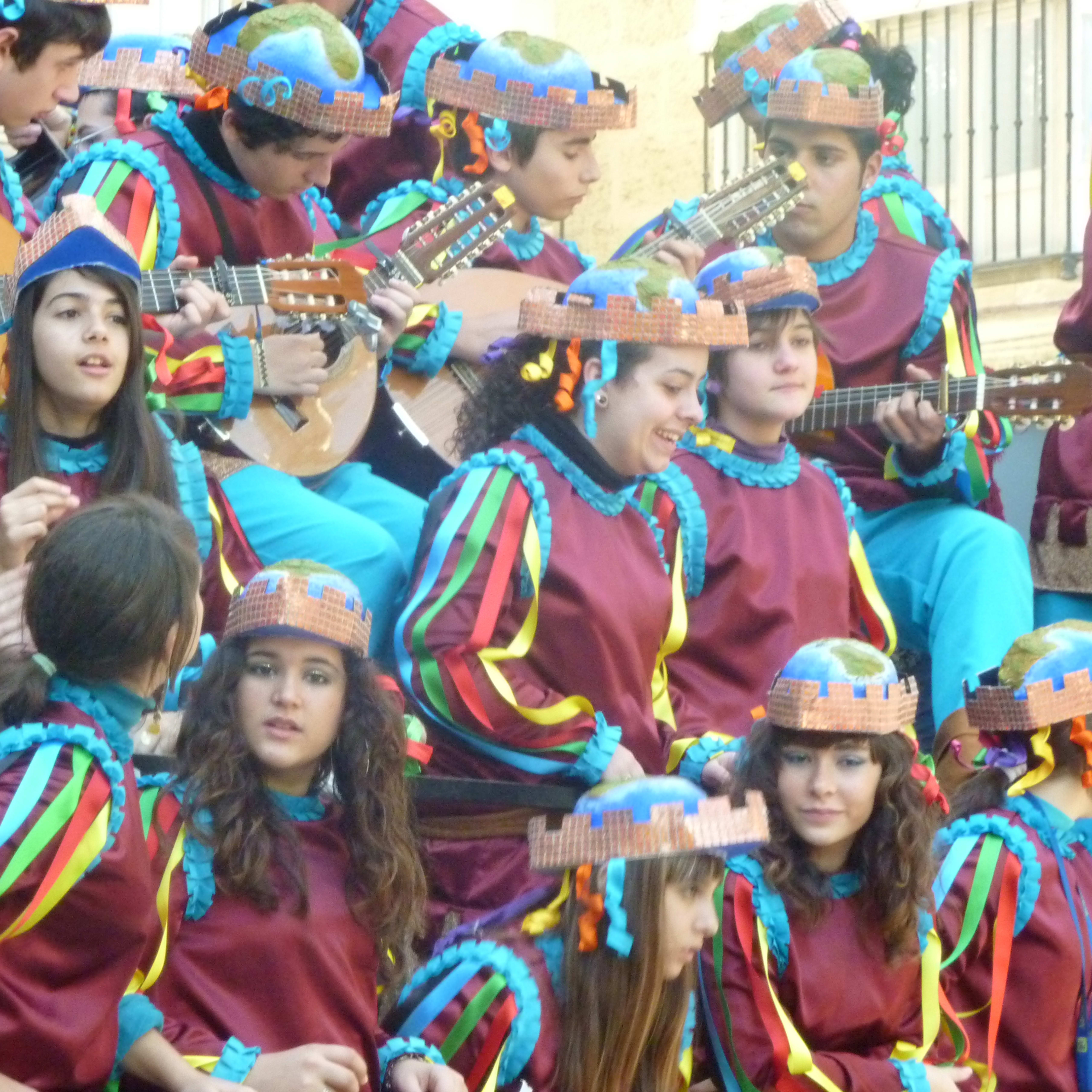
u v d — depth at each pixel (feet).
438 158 74.79
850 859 55.47
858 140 72.33
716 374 62.85
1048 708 60.75
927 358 73.67
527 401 56.75
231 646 48.24
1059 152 110.93
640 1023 49.67
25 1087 40.37
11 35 55.67
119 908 41.50
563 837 50.06
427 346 64.69
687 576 60.70
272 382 59.41
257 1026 45.98
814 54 71.92
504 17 111.45
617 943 48.96
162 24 96.63
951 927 58.54
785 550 61.98
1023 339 110.83
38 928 40.81
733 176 111.04
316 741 47.98
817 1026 54.19
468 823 54.85
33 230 59.00
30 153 66.39
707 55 111.04
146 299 56.75
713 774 56.95
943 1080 54.39
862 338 73.20
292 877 46.93
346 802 48.55
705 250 69.82
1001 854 59.41
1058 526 77.61
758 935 53.93
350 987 47.14
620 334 55.01
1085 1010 60.08
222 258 61.16
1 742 41.14
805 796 54.44
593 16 112.98
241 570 55.52
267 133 60.44
